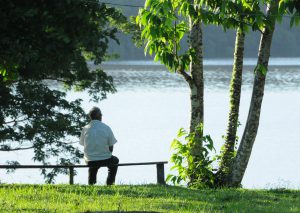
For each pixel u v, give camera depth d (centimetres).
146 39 3831
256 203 3328
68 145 9269
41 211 2756
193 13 3366
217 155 4881
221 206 3125
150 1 3178
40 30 2520
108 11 2648
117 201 3114
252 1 3475
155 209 2894
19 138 8875
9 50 2500
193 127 5166
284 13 2603
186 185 4809
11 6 2422
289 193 3900
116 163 3750
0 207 2831
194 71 5156
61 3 2483
